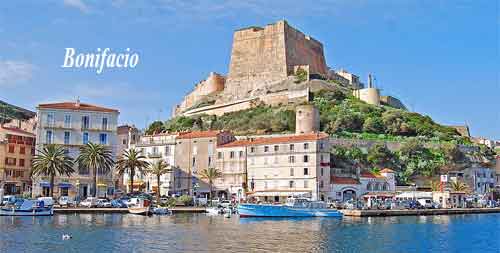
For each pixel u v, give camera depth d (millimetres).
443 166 173375
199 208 124938
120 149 195250
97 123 137625
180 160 162500
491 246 73438
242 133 197375
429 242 76000
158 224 91438
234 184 153375
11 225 84312
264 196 147250
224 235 77438
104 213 112750
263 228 88812
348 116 195750
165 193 160750
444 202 150500
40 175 131875
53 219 96125
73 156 134750
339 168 159250
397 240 76625
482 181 179625
